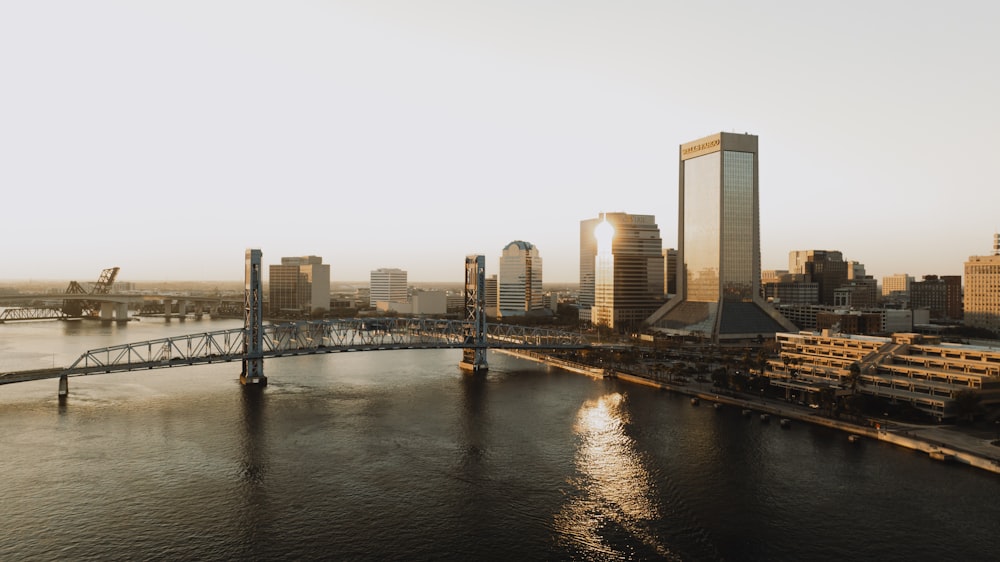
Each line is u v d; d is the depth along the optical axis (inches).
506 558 5123.0
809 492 6328.7
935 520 5674.2
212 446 7859.3
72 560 5039.4
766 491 6373.0
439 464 7244.1
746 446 7839.6
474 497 6294.3
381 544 5344.5
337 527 5644.7
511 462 7313.0
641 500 6210.6
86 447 7775.6
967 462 7012.8
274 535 5482.3
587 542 5378.9
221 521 5733.3
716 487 6501.0
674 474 6884.8
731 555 5152.6
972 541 5305.1
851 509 5925.2
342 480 6727.4
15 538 5378.9
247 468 7066.9
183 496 6269.7
